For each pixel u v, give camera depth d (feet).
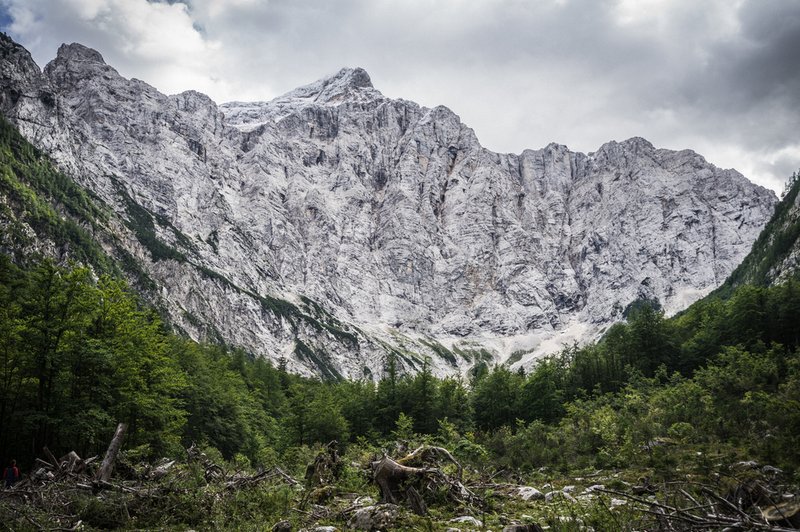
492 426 254.88
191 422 188.44
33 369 105.50
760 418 104.99
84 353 106.01
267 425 265.13
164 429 140.87
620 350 303.27
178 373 171.73
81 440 109.81
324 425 222.48
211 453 132.57
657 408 158.40
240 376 322.75
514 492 65.31
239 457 134.21
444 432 192.85
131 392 126.31
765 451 73.77
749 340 256.73
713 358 264.31
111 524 48.39
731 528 29.50
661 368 258.57
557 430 167.73
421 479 55.98
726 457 77.20
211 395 203.41
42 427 106.22
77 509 50.42
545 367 269.03
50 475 63.10
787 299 268.82
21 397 108.58
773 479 48.16
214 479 66.69
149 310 154.40
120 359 122.11
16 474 71.82
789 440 74.54
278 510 53.52
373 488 63.87
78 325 111.96
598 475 88.74
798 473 56.80
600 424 131.23
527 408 255.09
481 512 52.54
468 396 288.71
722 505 36.32
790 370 158.92
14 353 104.58
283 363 501.97
